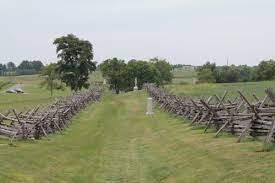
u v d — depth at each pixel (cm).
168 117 3838
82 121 3956
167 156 2023
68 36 8988
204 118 2725
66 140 2627
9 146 2123
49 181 1562
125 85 12375
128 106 5753
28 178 1543
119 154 2227
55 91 10869
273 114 1805
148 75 12525
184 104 3425
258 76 10069
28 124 2436
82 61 8931
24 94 9619
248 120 1981
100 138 2852
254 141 1881
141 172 1784
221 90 5903
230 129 2205
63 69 8994
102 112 4953
